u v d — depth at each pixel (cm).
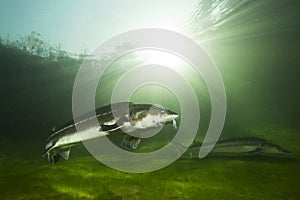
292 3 1564
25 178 534
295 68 2644
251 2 1571
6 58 1644
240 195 399
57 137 369
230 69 2856
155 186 452
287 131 1149
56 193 431
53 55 1889
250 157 667
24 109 1542
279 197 387
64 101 1678
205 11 1816
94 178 514
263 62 2741
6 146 1045
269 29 2077
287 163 600
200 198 389
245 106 2356
